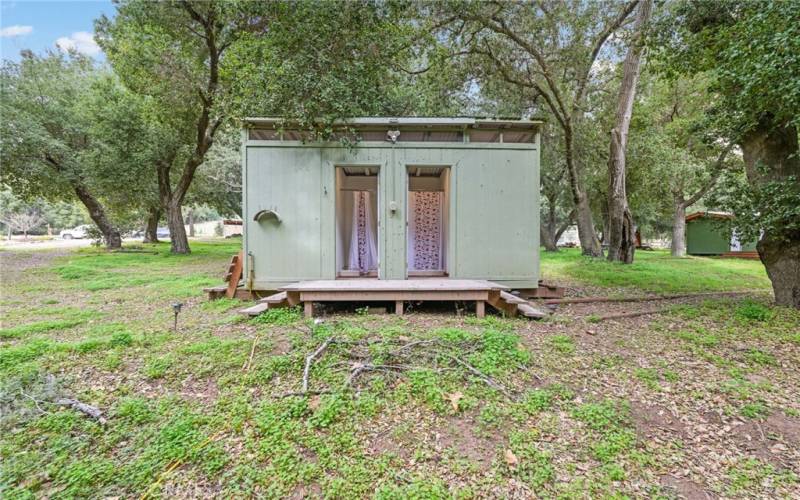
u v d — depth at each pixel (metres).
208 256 13.73
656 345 3.79
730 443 2.23
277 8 6.32
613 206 11.10
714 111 5.54
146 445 2.13
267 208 5.81
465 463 2.01
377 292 4.63
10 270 9.48
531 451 2.10
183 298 5.98
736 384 2.91
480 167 5.94
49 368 3.03
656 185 13.52
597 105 12.52
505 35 8.94
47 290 6.86
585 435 2.26
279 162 5.81
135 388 2.75
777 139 5.04
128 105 12.84
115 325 4.31
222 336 3.80
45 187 13.91
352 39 6.44
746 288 7.17
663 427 2.38
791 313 4.77
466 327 4.15
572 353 3.49
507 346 3.44
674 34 5.57
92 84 13.73
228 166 20.89
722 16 5.02
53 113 13.12
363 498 1.78
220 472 1.94
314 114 5.58
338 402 2.48
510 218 5.99
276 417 2.35
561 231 24.34
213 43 10.04
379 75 7.66
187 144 13.71
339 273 6.47
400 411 2.47
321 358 3.15
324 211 5.85
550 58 9.68
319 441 2.16
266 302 4.66
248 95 5.96
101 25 10.62
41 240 28.55
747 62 4.07
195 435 2.20
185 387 2.78
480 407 2.53
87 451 2.10
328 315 4.72
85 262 11.24
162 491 1.81
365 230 7.43
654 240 30.09
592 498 1.79
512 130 6.01
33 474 1.91
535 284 6.02
